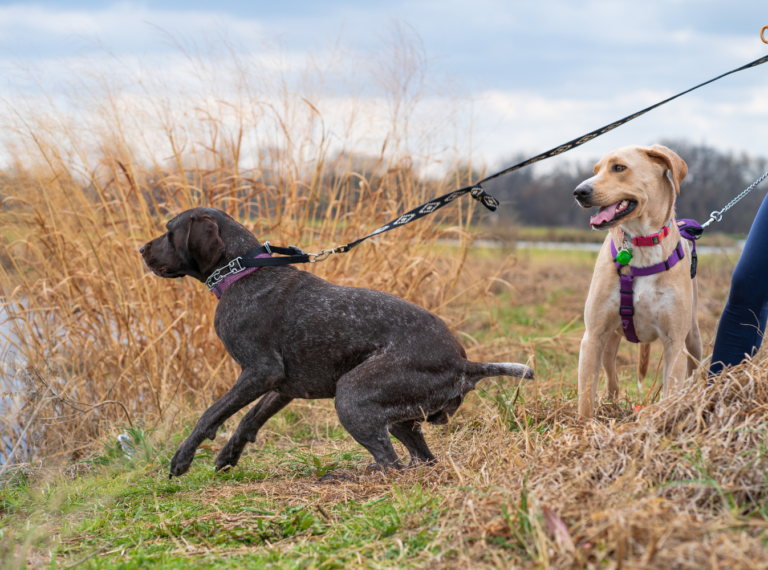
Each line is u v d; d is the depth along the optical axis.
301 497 3.10
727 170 26.47
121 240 5.27
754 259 3.08
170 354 5.24
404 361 3.27
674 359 3.36
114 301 5.18
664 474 2.32
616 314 3.49
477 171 6.14
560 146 3.35
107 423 4.66
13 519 3.08
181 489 3.40
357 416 3.23
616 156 3.35
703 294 10.48
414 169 5.98
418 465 3.27
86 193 5.48
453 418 4.34
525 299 10.54
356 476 3.35
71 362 5.07
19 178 5.42
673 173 3.26
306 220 5.52
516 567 1.92
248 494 3.20
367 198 5.81
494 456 2.99
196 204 5.24
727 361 3.25
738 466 2.22
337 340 3.36
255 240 3.70
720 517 1.99
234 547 2.50
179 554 2.45
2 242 5.36
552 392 4.64
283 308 3.42
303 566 2.21
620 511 1.97
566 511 2.12
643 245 3.36
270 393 3.75
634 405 3.74
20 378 4.41
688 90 3.26
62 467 3.92
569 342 6.64
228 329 3.47
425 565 2.07
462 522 2.26
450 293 6.13
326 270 5.53
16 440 4.20
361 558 2.20
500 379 5.01
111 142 5.28
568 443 2.71
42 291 5.23
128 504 3.23
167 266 3.67
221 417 3.44
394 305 3.44
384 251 5.64
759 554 1.72
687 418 2.56
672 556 1.74
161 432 4.29
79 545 2.66
